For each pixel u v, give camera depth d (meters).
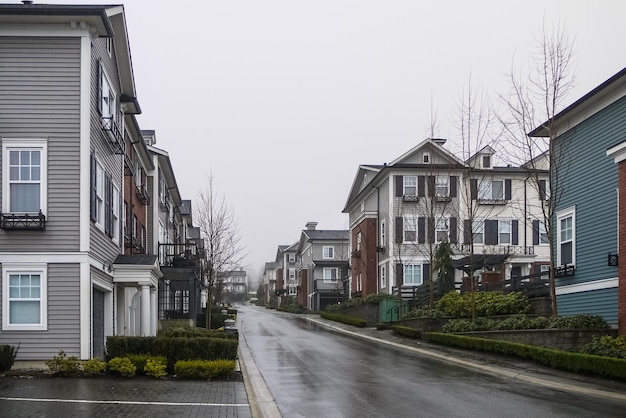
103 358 18.66
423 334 27.69
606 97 20.48
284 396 13.46
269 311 79.88
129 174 25.84
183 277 30.42
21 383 14.28
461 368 18.31
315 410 11.77
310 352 23.70
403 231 41.84
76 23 16.72
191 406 11.70
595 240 21.03
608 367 14.84
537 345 19.89
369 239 47.16
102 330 19.30
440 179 41.25
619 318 17.14
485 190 42.50
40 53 16.72
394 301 38.75
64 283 16.36
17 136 16.53
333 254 73.81
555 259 23.83
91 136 17.11
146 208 33.12
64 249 16.41
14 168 16.53
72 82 16.73
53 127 16.62
